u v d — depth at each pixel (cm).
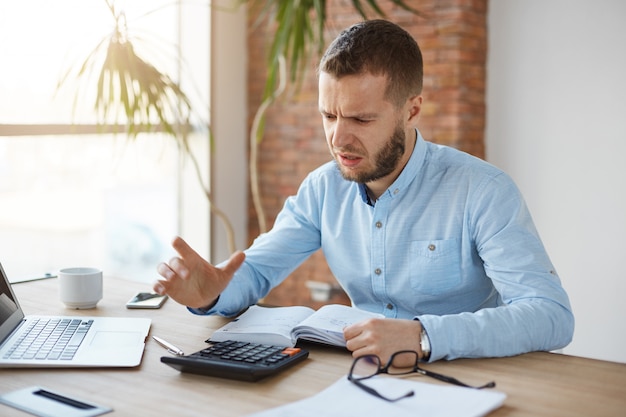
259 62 436
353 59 159
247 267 187
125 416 119
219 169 429
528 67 356
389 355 142
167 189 432
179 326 170
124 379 136
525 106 358
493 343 146
